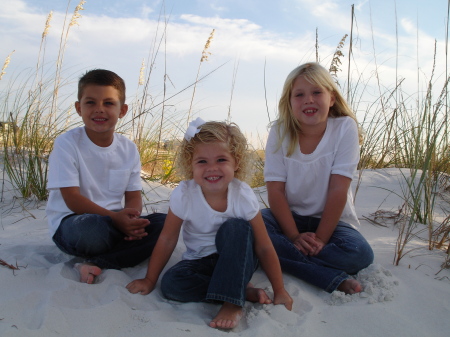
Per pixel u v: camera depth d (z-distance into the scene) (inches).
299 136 98.0
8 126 159.5
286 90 95.7
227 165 76.3
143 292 73.9
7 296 67.6
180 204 78.8
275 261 76.0
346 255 83.3
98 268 79.0
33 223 113.4
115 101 87.4
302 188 97.9
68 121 166.9
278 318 67.5
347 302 74.5
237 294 68.5
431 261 93.5
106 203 92.0
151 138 205.6
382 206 141.5
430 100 115.3
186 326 63.1
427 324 67.9
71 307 66.1
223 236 73.4
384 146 183.2
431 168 118.5
